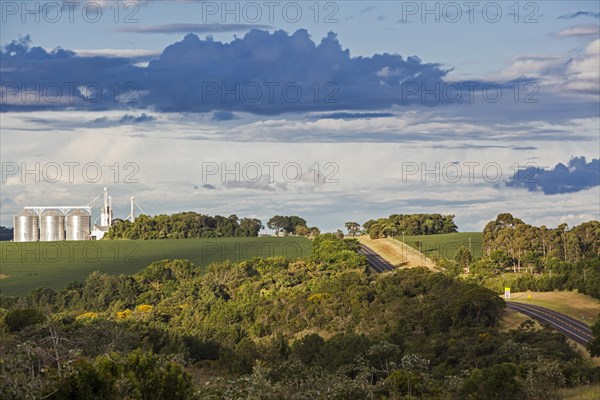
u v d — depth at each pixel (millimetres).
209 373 147875
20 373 62031
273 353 163875
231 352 165875
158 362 76250
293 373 112062
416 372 100688
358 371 122125
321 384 87125
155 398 68500
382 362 130000
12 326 134625
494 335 177750
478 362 140500
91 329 122438
